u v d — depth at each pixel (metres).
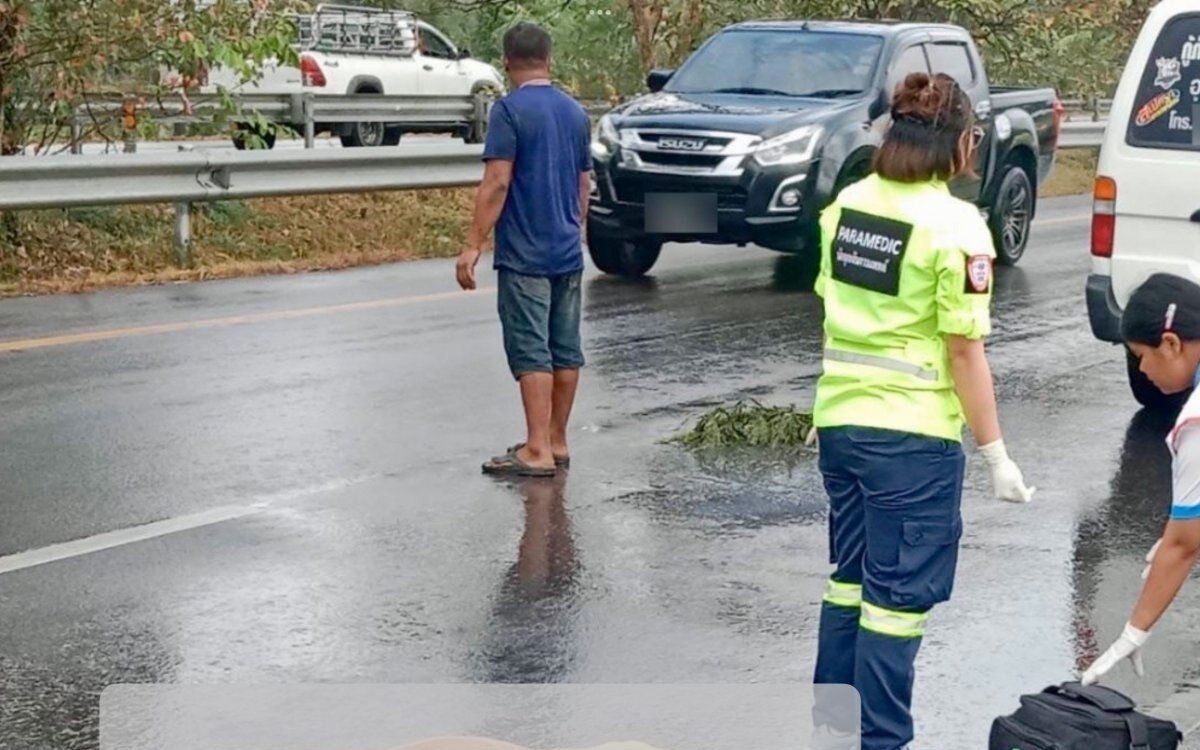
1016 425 8.97
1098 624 5.93
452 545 6.72
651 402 9.32
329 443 8.22
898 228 4.52
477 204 7.63
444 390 9.42
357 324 11.39
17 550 6.52
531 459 7.77
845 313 4.64
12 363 9.88
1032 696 4.12
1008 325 12.04
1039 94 16.12
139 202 13.30
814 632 5.78
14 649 5.52
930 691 5.28
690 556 6.62
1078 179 24.38
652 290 13.34
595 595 6.15
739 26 14.77
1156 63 8.77
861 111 13.52
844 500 4.77
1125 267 8.87
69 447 8.03
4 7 13.20
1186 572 4.36
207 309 11.88
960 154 4.55
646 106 13.68
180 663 5.41
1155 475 7.99
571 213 7.75
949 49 14.83
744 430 8.46
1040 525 7.14
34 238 13.69
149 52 14.27
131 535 6.73
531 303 7.68
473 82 24.86
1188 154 8.66
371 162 14.98
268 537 6.76
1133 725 3.96
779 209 12.95
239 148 16.12
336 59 22.67
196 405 8.93
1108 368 10.51
